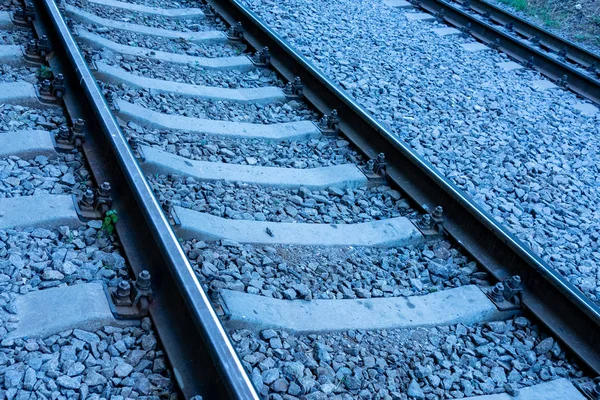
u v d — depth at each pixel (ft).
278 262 12.13
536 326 12.02
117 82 17.13
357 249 13.12
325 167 15.64
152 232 10.53
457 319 11.80
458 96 22.03
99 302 9.80
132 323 9.77
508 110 21.86
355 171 15.66
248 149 15.93
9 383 8.38
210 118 16.98
